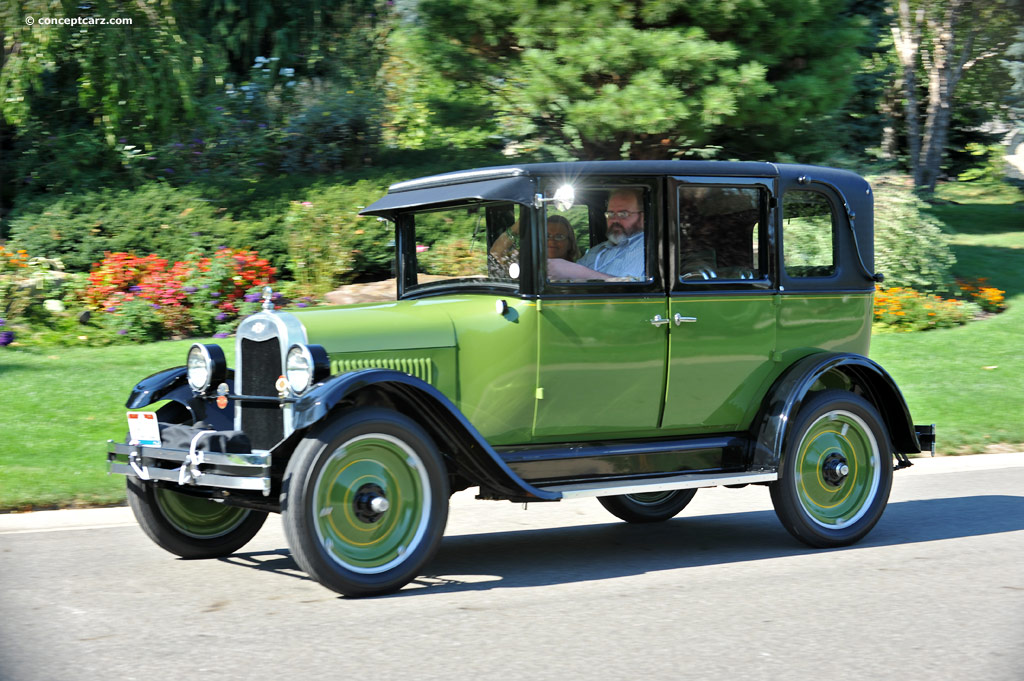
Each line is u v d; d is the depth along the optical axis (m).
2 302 12.12
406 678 3.83
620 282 5.68
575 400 5.65
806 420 6.07
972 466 9.01
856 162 16.25
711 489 8.37
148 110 15.05
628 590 5.16
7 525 6.52
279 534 6.57
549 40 13.90
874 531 6.67
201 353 5.61
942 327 14.31
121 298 12.50
